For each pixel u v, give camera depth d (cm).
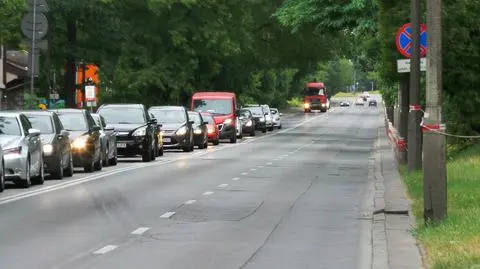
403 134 7375
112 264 2705
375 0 7312
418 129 5994
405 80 7238
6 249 2988
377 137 15112
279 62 18125
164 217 3922
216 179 6144
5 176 5212
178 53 15138
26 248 3011
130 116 8419
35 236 3303
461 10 6412
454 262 2473
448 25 6469
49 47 13350
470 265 2402
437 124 3291
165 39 15050
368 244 3173
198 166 7588
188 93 15662
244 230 3528
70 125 6856
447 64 6581
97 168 7000
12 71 14975
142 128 8231
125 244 3120
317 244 3167
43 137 5956
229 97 13262
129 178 6184
